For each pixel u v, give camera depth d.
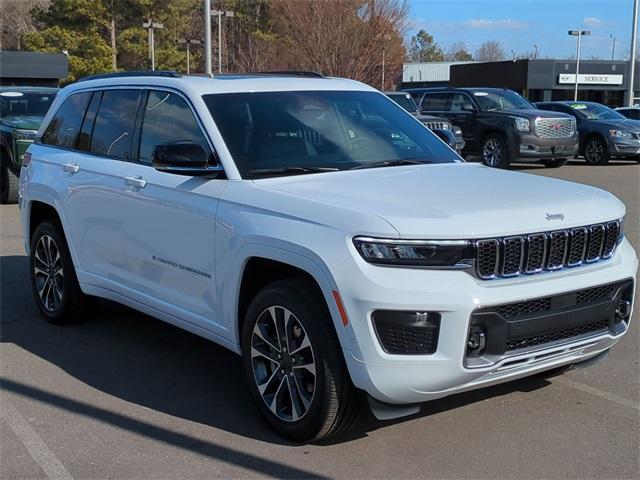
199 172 4.68
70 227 6.08
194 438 4.30
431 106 21.14
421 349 3.68
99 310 7.00
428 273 3.69
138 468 3.96
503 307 3.80
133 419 4.58
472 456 4.04
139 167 5.36
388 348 3.70
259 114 5.07
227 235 4.45
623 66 53.19
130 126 5.64
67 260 6.28
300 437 4.14
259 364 4.39
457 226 3.74
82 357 5.71
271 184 4.49
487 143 19.56
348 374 3.90
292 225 4.07
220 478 3.84
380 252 3.71
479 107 19.86
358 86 5.85
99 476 3.88
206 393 4.99
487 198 4.16
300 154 4.92
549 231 3.98
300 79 5.62
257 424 4.49
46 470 3.95
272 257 4.13
